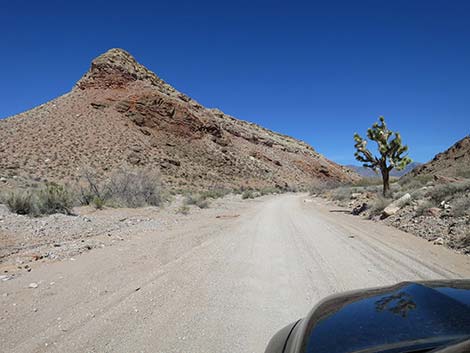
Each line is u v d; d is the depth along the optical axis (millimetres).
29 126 56719
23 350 3539
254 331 4016
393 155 22766
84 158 50938
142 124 68625
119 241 9367
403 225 12305
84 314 4430
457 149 51906
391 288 2768
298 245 9258
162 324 4172
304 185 97625
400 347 1822
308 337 2203
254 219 15891
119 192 20250
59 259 7227
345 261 7324
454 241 8820
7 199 12820
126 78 76750
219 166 73875
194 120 79000
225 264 7152
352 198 27344
